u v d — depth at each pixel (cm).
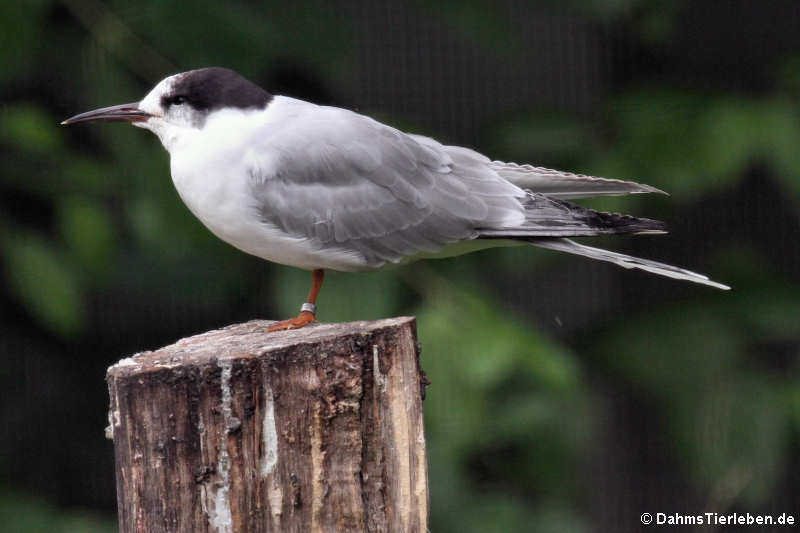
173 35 1103
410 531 609
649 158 1183
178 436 580
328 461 591
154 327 1232
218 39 1109
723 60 1278
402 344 604
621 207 1167
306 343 589
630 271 1292
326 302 1050
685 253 1304
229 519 583
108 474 1229
